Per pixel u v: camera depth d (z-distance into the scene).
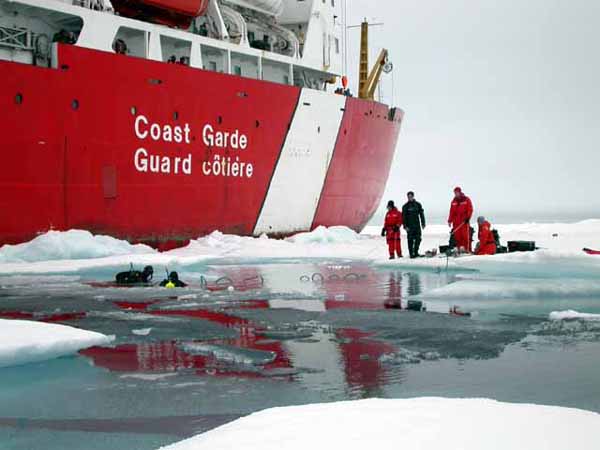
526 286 11.16
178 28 22.73
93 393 5.32
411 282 13.42
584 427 3.40
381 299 10.77
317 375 5.80
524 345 6.98
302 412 3.88
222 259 18.75
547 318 8.71
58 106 17.80
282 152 25.42
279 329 8.02
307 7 28.16
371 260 19.25
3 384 5.62
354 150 30.05
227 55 23.41
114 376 5.85
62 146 18.00
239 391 5.32
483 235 16.94
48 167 17.78
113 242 18.62
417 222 17.38
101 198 19.12
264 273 15.59
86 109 18.45
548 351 6.68
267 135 24.56
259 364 6.25
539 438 3.23
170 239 21.48
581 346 6.91
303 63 27.53
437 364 6.16
